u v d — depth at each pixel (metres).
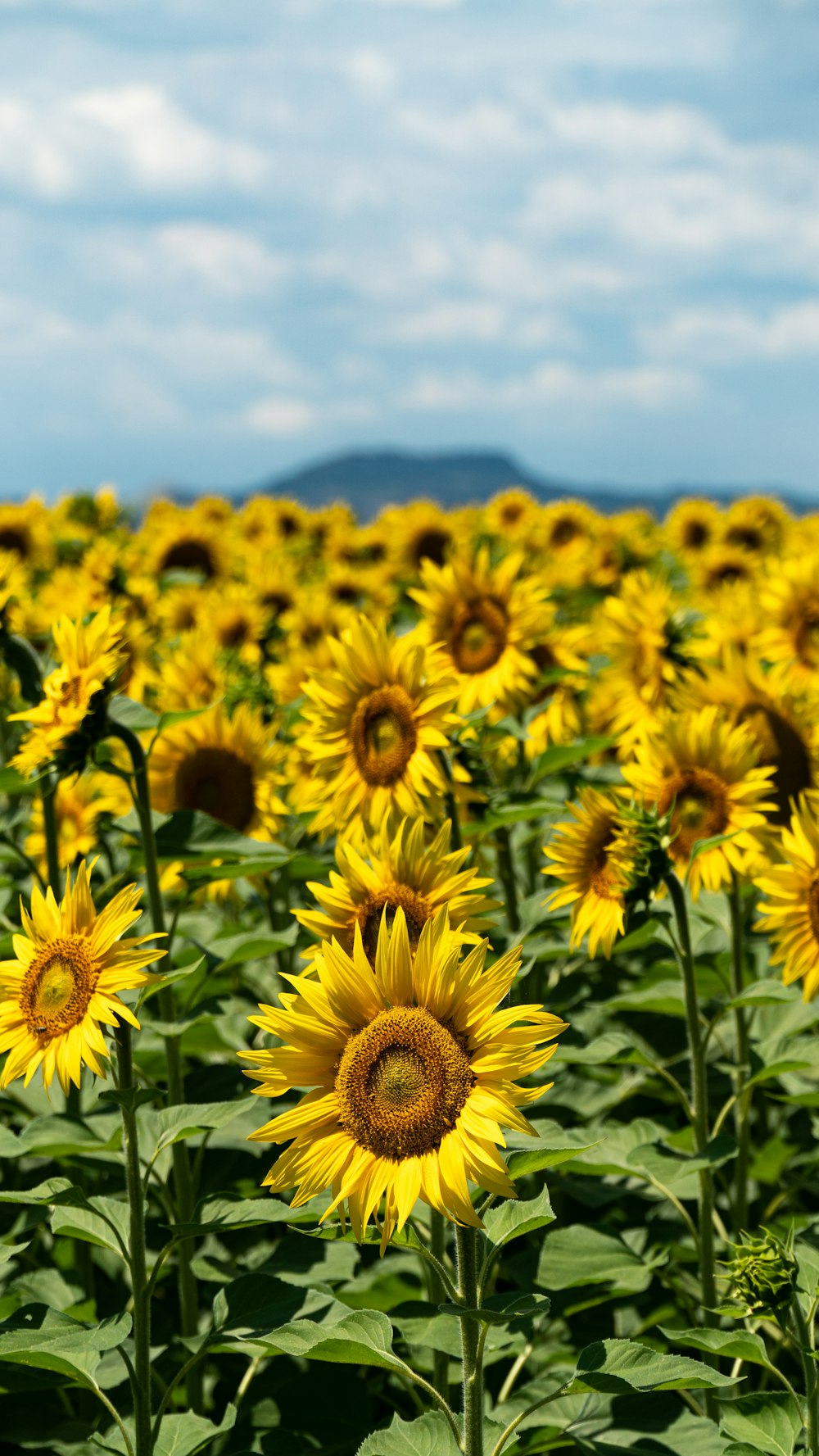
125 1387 4.65
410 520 14.29
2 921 5.47
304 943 5.30
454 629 6.60
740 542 15.46
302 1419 4.54
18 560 13.09
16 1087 5.37
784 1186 5.55
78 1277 4.70
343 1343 3.27
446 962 2.92
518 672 6.43
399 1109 2.86
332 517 18.42
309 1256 4.28
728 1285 4.66
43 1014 3.37
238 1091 5.18
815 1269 3.82
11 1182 5.47
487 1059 2.85
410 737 5.05
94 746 4.65
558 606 10.27
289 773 7.55
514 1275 4.49
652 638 6.75
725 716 5.88
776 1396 3.48
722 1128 5.55
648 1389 3.13
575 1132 4.34
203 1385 4.57
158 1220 5.24
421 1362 4.45
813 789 5.37
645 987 5.57
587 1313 5.10
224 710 6.53
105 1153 4.61
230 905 7.71
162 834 4.98
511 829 6.45
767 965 5.73
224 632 10.29
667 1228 5.20
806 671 7.12
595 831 4.57
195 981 5.03
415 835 3.59
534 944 5.74
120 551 12.37
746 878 5.16
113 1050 4.50
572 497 16.53
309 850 6.97
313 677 5.29
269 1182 2.92
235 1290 3.82
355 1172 2.87
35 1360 3.56
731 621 7.40
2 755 8.50
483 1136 2.77
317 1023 2.96
